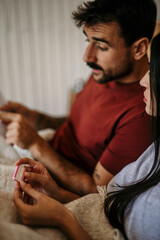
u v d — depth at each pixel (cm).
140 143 75
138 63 80
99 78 89
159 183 59
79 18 80
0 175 70
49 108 229
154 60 55
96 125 94
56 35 203
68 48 208
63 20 198
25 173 64
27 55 207
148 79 61
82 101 110
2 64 206
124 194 61
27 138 88
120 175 69
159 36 54
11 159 87
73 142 105
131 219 60
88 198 67
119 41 77
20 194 57
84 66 215
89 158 98
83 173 87
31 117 126
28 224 55
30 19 195
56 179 86
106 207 63
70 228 55
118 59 81
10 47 202
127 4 74
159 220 55
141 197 60
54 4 192
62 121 138
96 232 61
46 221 55
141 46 78
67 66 215
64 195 73
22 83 216
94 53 84
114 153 80
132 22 74
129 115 81
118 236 59
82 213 64
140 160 66
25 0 189
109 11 74
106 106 92
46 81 219
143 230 57
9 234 47
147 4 76
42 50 207
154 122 60
